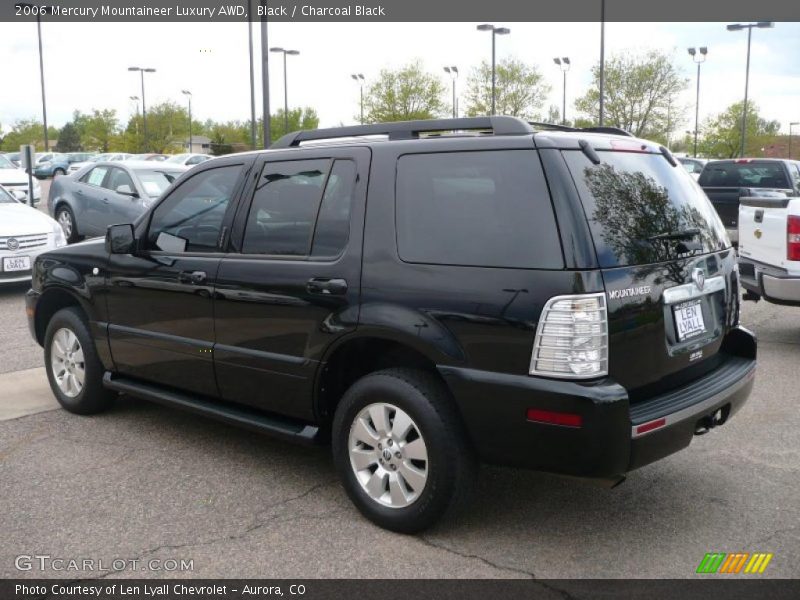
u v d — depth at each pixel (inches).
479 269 139.3
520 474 181.0
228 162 185.2
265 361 169.5
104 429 211.9
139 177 559.8
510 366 134.7
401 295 147.0
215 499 167.3
